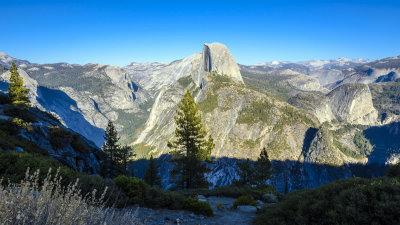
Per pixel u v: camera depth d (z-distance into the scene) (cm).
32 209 326
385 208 621
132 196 1077
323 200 791
